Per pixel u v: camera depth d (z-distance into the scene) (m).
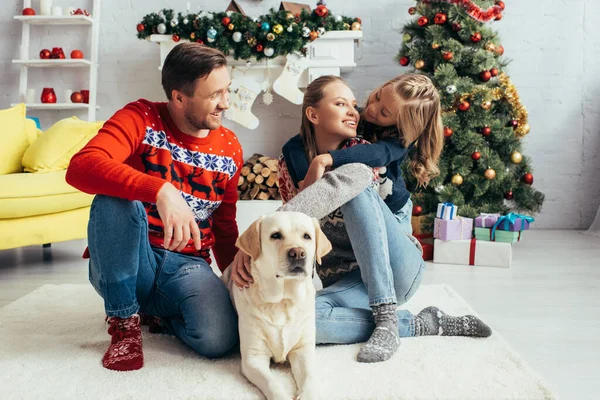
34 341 1.71
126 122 1.54
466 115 3.59
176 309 1.59
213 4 4.71
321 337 1.60
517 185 3.76
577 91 4.60
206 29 3.99
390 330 1.56
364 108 1.92
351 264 1.80
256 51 4.07
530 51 4.59
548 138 4.64
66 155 3.24
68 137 3.28
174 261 1.64
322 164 1.62
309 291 1.43
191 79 1.52
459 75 3.71
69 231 3.09
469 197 3.74
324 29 4.10
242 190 4.30
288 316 1.39
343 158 1.65
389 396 1.29
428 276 2.84
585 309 2.18
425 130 1.90
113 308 1.50
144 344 1.69
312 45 4.20
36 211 2.92
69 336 1.76
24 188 2.88
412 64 3.86
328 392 1.31
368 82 4.68
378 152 1.71
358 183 1.56
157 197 1.36
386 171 1.81
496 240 3.17
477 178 3.60
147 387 1.35
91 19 4.61
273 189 4.23
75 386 1.36
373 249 1.58
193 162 1.65
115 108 4.79
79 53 4.61
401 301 1.74
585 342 1.79
